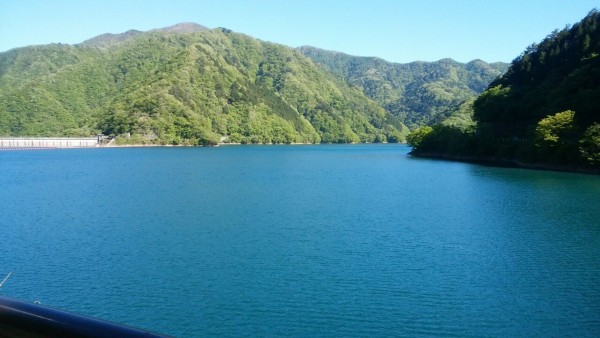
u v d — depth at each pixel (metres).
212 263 33.88
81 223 47.53
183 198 65.44
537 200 62.97
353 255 35.88
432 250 37.44
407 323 24.70
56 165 130.12
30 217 50.94
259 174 104.25
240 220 49.16
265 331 23.72
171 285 29.52
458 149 157.50
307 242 39.84
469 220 49.28
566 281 30.39
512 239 40.88
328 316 25.41
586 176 94.38
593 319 25.09
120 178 94.19
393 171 112.25
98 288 29.02
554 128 111.31
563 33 168.75
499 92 161.12
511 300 27.50
